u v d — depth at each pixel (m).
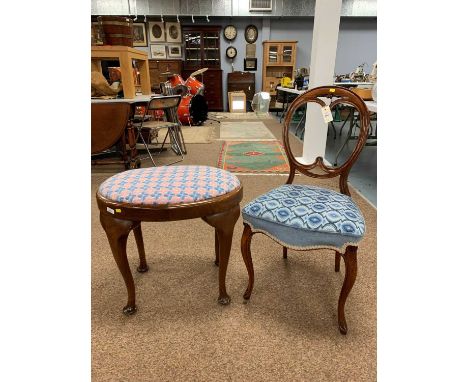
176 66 7.86
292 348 1.07
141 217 1.00
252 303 1.28
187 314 1.22
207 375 0.97
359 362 1.01
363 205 2.20
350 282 1.05
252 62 8.37
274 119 6.93
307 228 1.03
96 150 2.49
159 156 3.73
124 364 1.01
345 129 5.60
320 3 2.65
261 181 2.76
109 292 1.35
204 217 1.06
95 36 2.85
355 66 8.59
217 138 4.81
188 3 7.55
